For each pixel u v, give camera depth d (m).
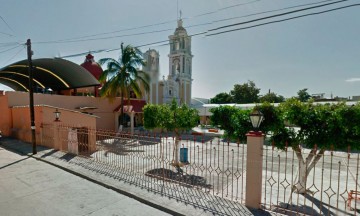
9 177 7.80
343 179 8.61
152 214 5.26
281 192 6.96
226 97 64.25
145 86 23.69
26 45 11.21
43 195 6.31
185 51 48.47
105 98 24.36
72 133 11.62
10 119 16.95
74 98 21.59
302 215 5.21
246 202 5.42
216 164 10.94
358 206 5.92
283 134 6.59
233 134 7.28
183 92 48.56
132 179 7.48
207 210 5.24
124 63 22.14
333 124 5.70
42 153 11.17
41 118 13.40
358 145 5.65
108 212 5.34
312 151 6.33
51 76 24.30
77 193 6.47
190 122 10.22
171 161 10.49
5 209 5.44
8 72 22.44
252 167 5.31
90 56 30.39
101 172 8.19
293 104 6.31
